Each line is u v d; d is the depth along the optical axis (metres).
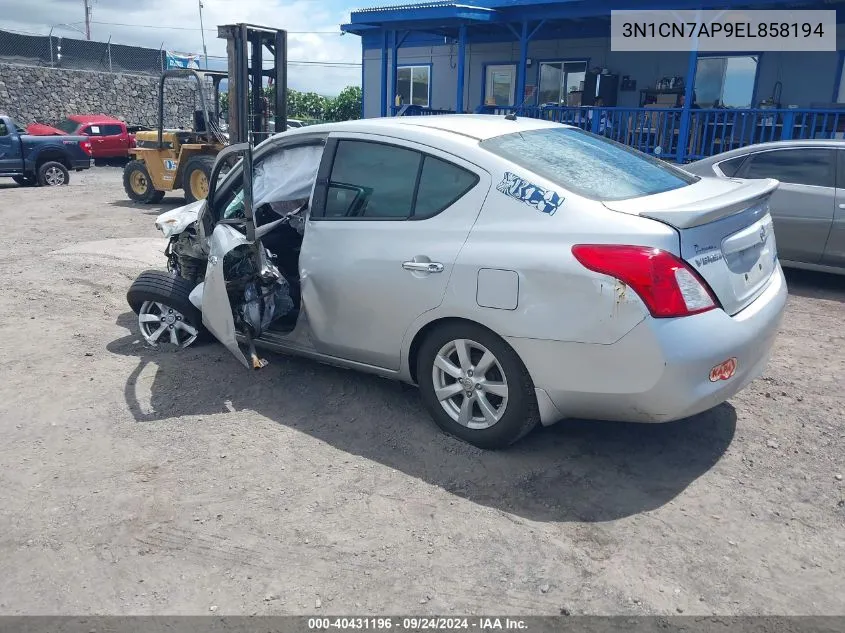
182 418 4.17
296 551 2.97
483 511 3.24
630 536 3.05
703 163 7.71
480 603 2.67
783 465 3.62
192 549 2.99
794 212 7.04
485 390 3.62
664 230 3.09
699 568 2.85
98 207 13.91
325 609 2.64
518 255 3.34
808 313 6.35
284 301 4.64
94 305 6.45
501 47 14.71
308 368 4.84
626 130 11.83
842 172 6.84
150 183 14.23
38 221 11.85
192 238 5.11
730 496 3.35
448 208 3.67
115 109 30.05
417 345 3.91
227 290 4.40
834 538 3.04
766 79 11.91
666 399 3.13
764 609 2.62
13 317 6.09
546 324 3.27
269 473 3.57
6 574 2.85
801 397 4.43
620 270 3.07
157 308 5.29
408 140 3.89
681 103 12.52
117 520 3.19
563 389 3.33
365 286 3.91
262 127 12.90
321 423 4.10
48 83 28.12
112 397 4.45
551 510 3.24
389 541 3.03
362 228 3.96
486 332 3.51
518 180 3.49
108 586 2.78
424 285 3.65
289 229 4.93
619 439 3.88
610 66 13.41
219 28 11.91
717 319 3.18
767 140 11.80
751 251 3.59
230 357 5.06
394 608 2.65
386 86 15.07
